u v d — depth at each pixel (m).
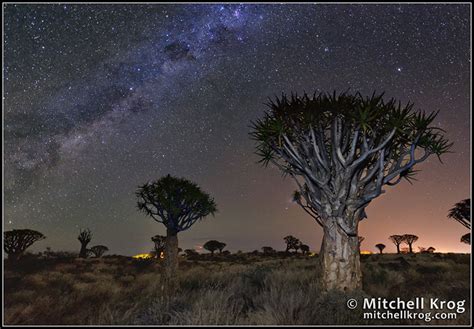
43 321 7.61
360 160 7.24
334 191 7.57
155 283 12.41
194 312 5.52
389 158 7.82
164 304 6.51
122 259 27.20
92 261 24.30
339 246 7.33
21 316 7.75
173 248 12.12
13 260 20.72
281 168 8.61
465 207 17.12
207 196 13.02
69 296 10.35
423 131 7.49
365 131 7.22
